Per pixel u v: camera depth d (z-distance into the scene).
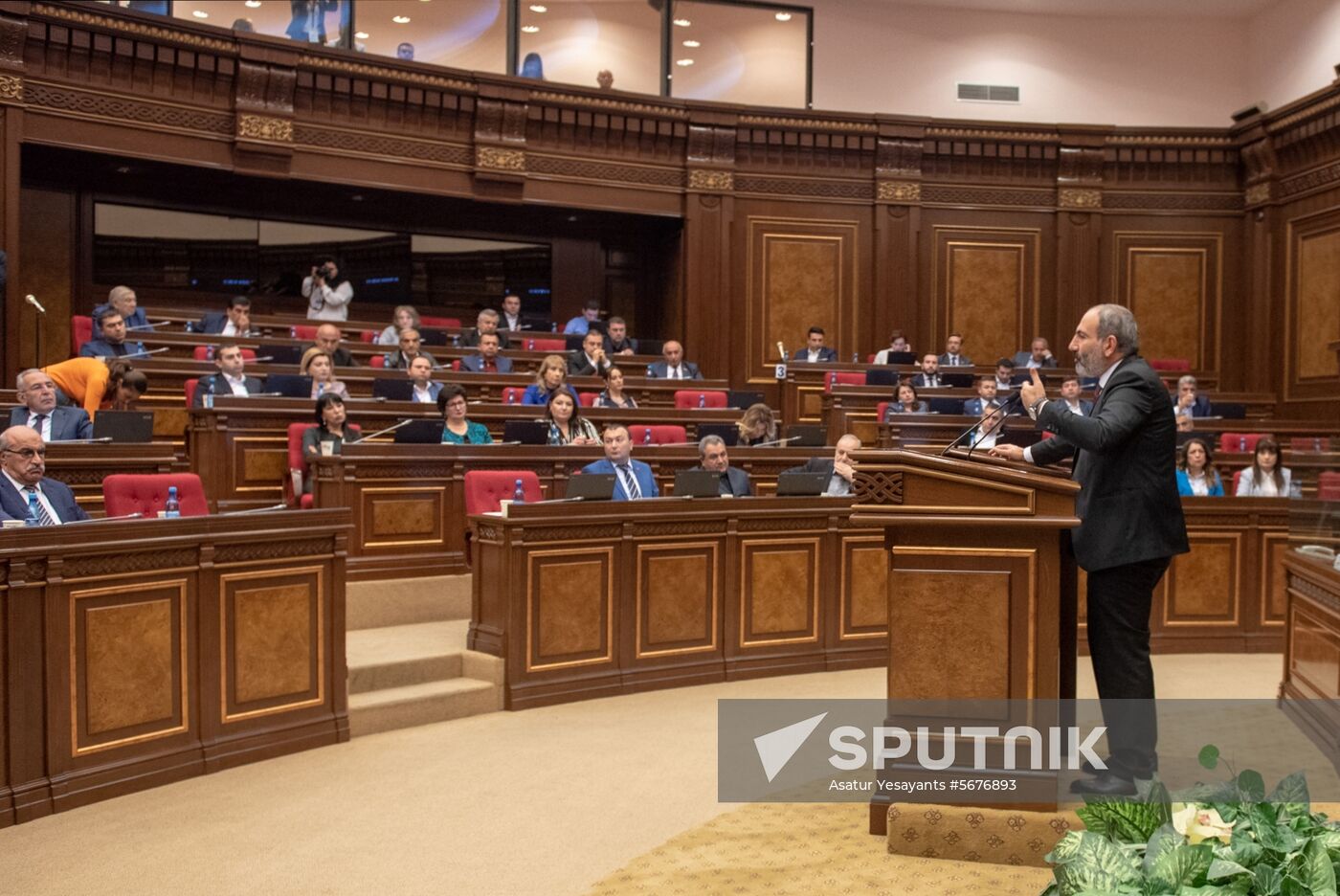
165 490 5.95
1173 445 3.83
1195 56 16.23
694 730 5.69
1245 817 2.18
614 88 14.70
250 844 4.08
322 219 13.80
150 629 4.79
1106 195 14.96
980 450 4.23
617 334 12.73
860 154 14.62
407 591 7.34
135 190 12.76
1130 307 14.96
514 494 7.21
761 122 14.24
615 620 6.52
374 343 11.46
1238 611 7.63
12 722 4.30
